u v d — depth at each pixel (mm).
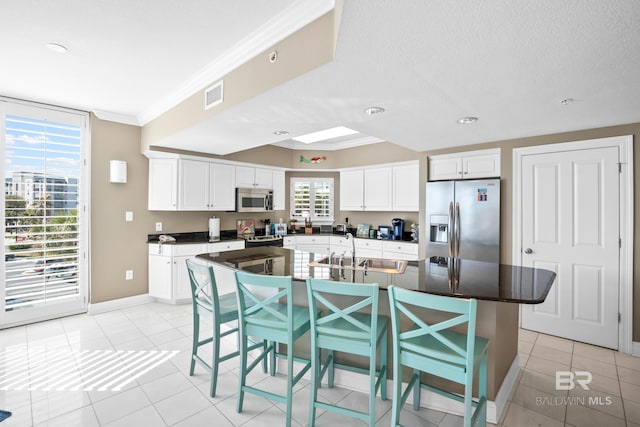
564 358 2820
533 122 2930
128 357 2762
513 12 1323
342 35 1509
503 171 3641
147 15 2008
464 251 3834
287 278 1874
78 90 3256
